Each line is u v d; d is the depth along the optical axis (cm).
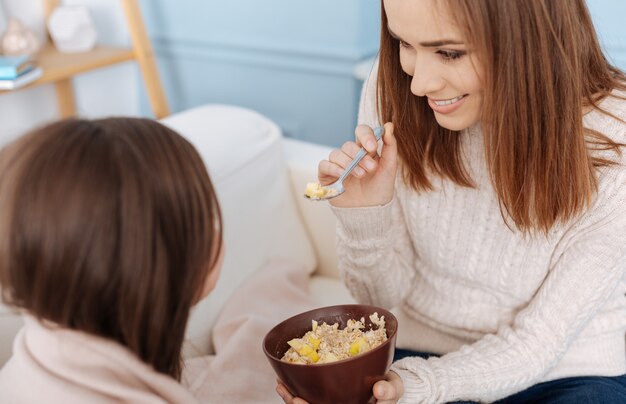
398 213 123
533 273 111
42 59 203
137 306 71
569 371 112
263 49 230
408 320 129
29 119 222
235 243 144
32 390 74
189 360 125
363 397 84
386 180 110
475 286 118
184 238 73
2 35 196
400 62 103
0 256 69
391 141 107
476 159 109
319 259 168
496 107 92
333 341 91
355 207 113
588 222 103
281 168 160
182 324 77
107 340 74
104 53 212
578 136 95
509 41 87
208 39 242
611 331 112
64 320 71
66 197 67
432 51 91
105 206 68
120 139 70
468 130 108
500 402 115
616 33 195
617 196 99
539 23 87
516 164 97
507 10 86
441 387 101
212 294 138
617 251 102
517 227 104
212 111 163
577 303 105
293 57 226
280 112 239
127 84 242
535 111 92
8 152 71
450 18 86
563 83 92
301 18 218
